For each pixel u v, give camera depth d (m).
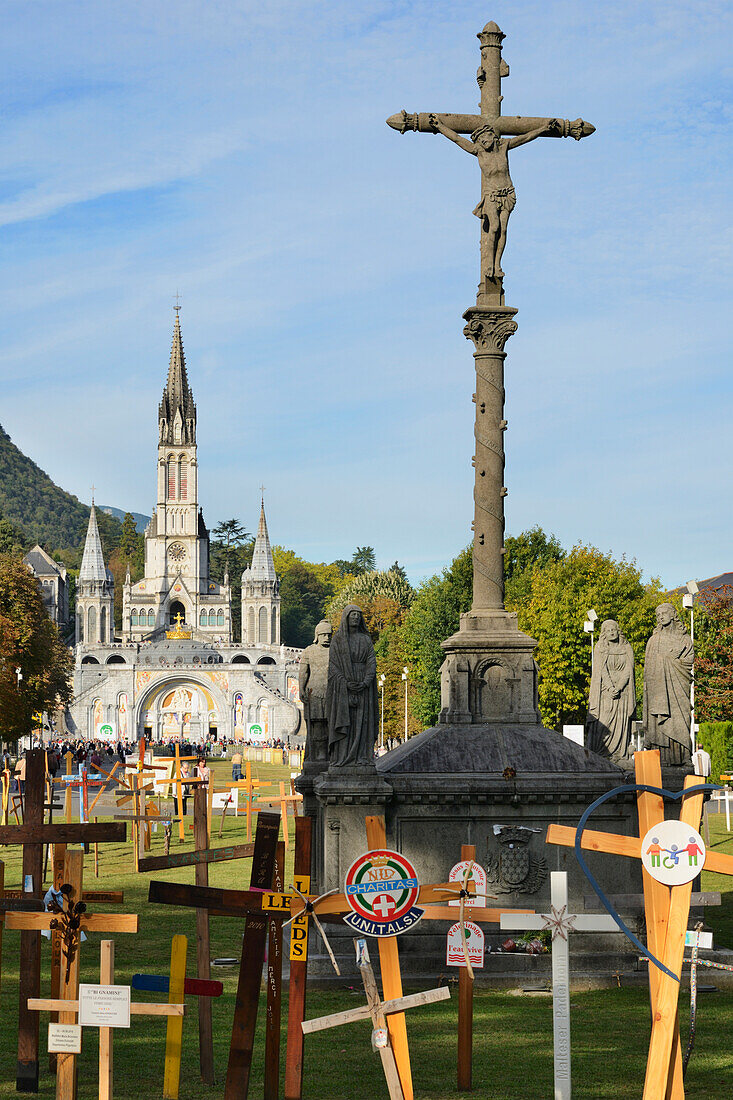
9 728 79.19
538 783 21.41
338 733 21.23
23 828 12.42
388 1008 11.41
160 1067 13.99
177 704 175.75
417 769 21.66
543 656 68.12
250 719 174.50
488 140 23.45
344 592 169.50
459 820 21.44
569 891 21.38
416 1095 12.81
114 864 38.38
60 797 66.56
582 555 71.44
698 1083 13.55
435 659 88.69
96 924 11.80
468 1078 13.02
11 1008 17.25
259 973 11.66
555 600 69.25
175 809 54.22
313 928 20.48
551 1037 15.72
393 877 11.56
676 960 10.92
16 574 91.25
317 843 24.22
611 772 21.72
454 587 89.25
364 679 21.23
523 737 22.30
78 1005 11.55
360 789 20.98
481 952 13.27
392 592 165.00
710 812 48.69
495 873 21.30
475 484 23.48
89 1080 13.38
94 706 174.00
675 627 23.16
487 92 23.67
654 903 11.02
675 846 10.80
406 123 23.45
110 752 113.62
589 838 11.15
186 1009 17.64
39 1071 13.50
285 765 103.62
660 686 22.92
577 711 69.06
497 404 23.42
